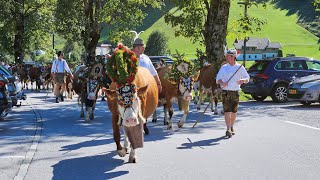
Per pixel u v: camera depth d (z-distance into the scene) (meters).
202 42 30.06
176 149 9.37
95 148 9.62
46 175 7.35
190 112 16.44
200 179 7.03
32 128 12.55
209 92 16.64
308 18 189.38
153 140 10.45
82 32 41.16
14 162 8.34
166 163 8.11
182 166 7.88
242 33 28.95
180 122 12.24
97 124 13.43
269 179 7.01
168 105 11.98
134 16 47.81
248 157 8.56
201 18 29.17
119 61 7.29
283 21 187.88
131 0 46.84
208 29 28.31
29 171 7.62
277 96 20.86
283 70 20.97
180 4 27.17
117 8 46.38
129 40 47.91
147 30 177.00
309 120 13.95
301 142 10.08
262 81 20.83
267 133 11.38
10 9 52.94
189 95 11.64
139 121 7.78
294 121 13.71
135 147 7.94
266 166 7.84
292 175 7.23
